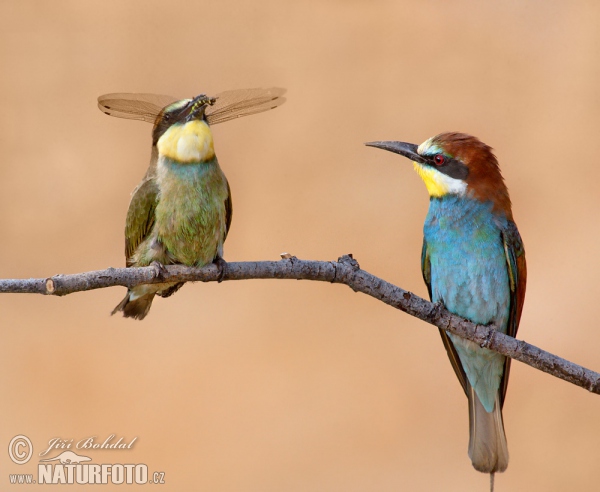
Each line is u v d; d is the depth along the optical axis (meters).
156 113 8.70
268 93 8.76
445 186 9.12
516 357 8.30
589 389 7.94
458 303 9.12
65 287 7.25
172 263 8.55
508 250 9.05
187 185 8.32
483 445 9.24
